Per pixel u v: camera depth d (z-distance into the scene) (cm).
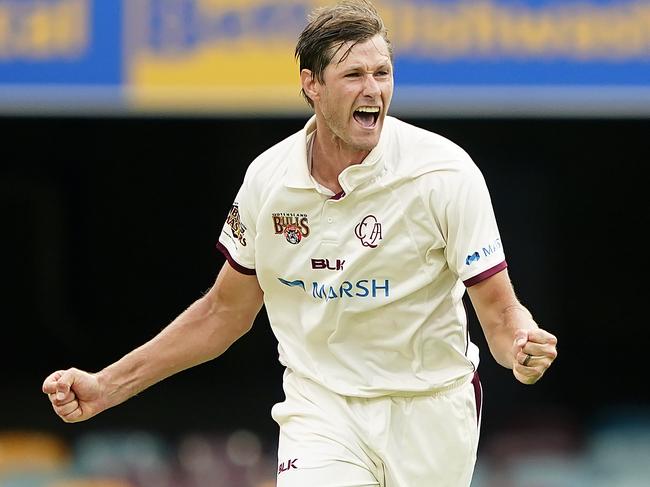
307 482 1449
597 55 2986
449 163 1422
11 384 4909
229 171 4875
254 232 1502
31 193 4859
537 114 3341
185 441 4566
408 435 1491
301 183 1440
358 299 1453
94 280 4959
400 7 2986
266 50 2969
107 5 2988
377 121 1395
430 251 1436
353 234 1439
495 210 4800
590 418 4847
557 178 4803
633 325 4925
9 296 4909
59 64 2992
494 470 4222
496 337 1414
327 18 1384
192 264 4972
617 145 4778
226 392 4869
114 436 4534
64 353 4962
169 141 4853
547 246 4828
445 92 2997
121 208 4916
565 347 4931
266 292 1519
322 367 1498
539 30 2988
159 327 5009
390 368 1486
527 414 4672
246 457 4400
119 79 2989
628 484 4097
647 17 2975
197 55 2973
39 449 4328
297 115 3559
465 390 1512
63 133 4828
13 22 2989
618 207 4825
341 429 1477
